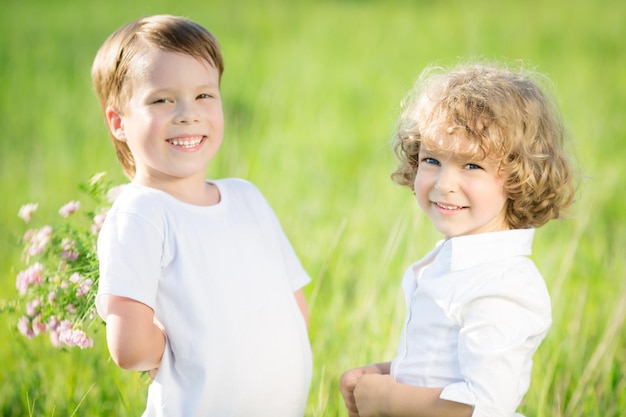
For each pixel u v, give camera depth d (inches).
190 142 90.3
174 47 90.1
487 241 86.7
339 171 239.5
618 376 126.9
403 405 86.1
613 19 470.9
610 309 144.7
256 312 90.2
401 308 135.7
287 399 92.3
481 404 79.7
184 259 87.0
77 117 284.8
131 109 90.5
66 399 118.9
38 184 214.8
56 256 102.0
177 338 86.4
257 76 350.9
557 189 90.9
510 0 556.1
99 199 104.4
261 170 219.3
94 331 100.1
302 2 574.9
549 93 96.4
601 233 185.0
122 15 487.2
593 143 244.7
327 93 332.8
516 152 86.5
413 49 417.4
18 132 269.4
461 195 86.5
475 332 82.0
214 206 92.7
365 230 188.4
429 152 88.4
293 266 101.8
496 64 100.7
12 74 347.6
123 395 117.9
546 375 121.3
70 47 398.0
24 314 103.4
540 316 84.0
